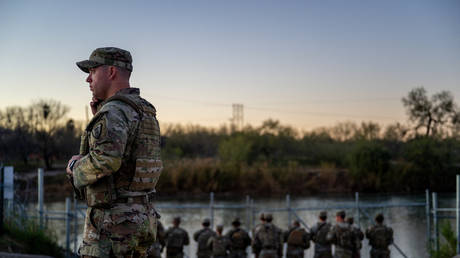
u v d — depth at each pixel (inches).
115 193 94.3
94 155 90.8
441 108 2048.5
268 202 1293.1
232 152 1878.7
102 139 91.1
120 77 103.4
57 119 1654.8
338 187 1598.2
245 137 2106.3
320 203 1228.5
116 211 94.7
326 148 2126.0
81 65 103.7
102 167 90.0
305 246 446.6
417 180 1614.2
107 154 90.2
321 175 1630.2
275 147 2233.0
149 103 104.7
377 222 441.7
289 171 1616.6
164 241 426.3
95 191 93.7
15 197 436.1
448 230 439.8
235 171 1552.7
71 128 1675.7
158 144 104.7
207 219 461.1
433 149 1657.2
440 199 1284.4
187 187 1504.7
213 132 2605.8
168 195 1456.7
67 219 449.4
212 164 1609.3
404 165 1653.5
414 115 2117.4
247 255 479.2
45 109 1632.6
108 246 93.4
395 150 2161.7
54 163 1867.6
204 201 1314.0
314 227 450.6
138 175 97.0
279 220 872.3
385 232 435.2
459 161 1724.9
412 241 625.6
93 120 95.0
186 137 2479.1
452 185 1620.3
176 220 448.1
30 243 379.9
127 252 94.0
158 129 105.2
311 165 2028.8
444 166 1637.6
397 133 2231.8
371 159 1606.8
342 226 425.1
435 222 479.2
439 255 436.1
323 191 1573.6
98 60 102.7
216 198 1400.1
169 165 1558.8
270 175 1568.7
